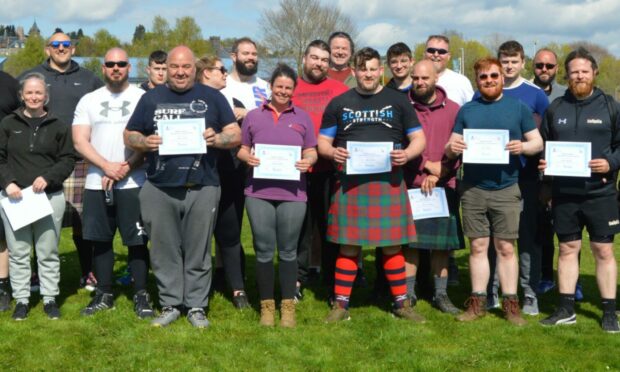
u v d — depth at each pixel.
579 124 5.56
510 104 5.70
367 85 5.65
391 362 4.99
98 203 6.02
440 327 5.80
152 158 5.62
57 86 7.03
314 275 7.53
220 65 6.23
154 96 5.61
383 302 6.62
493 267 6.34
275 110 5.77
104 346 5.30
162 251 5.75
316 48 6.44
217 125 5.69
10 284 6.63
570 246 5.84
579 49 5.66
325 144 5.82
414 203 5.97
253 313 6.14
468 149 5.62
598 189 5.60
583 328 5.76
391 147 5.59
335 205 5.91
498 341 5.44
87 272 7.14
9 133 5.86
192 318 5.80
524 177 6.08
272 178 5.57
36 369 4.85
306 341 5.40
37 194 5.78
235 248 6.38
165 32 75.75
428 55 7.14
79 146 5.90
